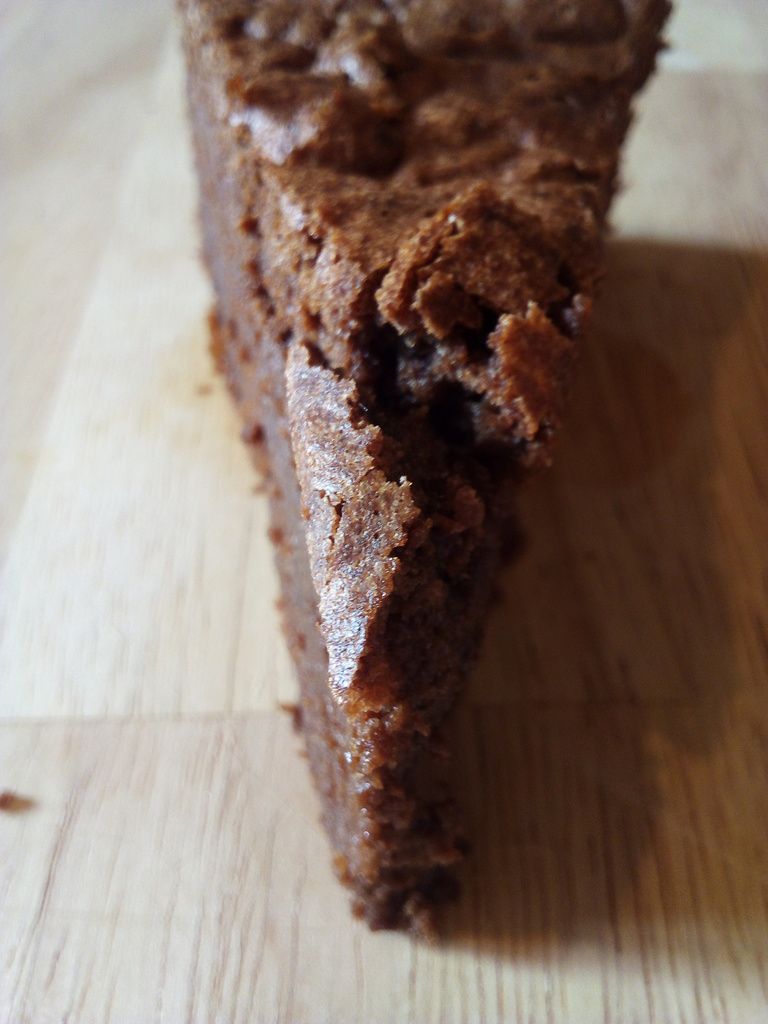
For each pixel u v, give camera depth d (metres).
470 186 0.09
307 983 0.08
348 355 0.08
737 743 0.09
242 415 0.12
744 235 0.14
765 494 0.11
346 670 0.07
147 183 0.15
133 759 0.09
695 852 0.09
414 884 0.08
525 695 0.10
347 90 0.09
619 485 0.11
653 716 0.09
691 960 0.08
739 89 0.16
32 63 0.17
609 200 0.11
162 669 0.10
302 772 0.09
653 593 0.10
